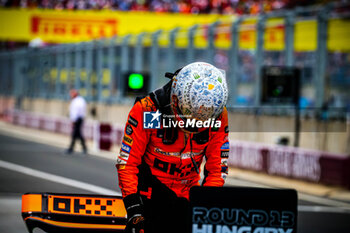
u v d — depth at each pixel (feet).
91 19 236.22
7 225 54.60
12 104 259.39
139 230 22.72
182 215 24.75
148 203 24.70
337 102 117.60
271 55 121.19
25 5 243.81
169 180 24.71
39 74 227.81
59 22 237.86
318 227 58.85
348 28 99.14
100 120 179.32
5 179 87.15
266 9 203.62
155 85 150.61
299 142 105.81
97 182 85.81
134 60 162.40
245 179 96.53
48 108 217.56
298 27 110.01
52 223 24.18
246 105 122.01
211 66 21.94
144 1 238.89
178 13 233.14
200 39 152.05
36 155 125.39
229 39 128.36
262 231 19.45
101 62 178.91
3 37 237.25
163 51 150.61
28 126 226.99
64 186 81.15
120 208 24.40
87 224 24.35
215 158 25.14
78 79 193.36
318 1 171.73
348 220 63.62
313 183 93.30
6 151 131.95
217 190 19.57
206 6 228.22
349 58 117.39
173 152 24.22
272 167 101.81
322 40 99.86
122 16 235.61
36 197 24.29
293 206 19.42
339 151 96.89
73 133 132.36
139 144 23.95
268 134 112.47
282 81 99.55
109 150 139.85
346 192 85.87
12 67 257.96
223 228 19.51
